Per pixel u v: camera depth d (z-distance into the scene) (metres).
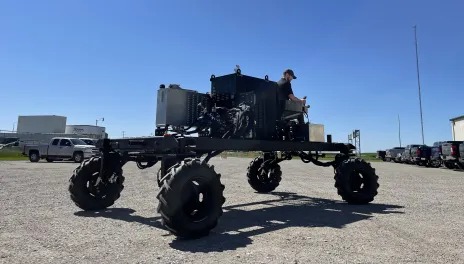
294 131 5.57
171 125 4.44
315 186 8.30
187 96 4.63
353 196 5.46
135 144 4.23
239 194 6.75
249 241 3.19
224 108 4.86
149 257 2.67
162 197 3.12
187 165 3.32
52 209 4.85
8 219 4.12
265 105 5.08
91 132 31.52
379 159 34.16
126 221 4.08
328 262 2.56
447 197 6.41
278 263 2.53
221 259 2.62
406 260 2.62
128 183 8.47
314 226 3.87
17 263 2.51
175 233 3.17
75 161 20.23
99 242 3.12
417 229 3.71
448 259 2.66
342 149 6.18
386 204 5.56
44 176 10.09
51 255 2.71
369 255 2.74
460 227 3.82
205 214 3.40
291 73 6.01
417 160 19.77
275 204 5.53
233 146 4.31
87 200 4.66
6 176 10.02
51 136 28.98
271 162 6.81
